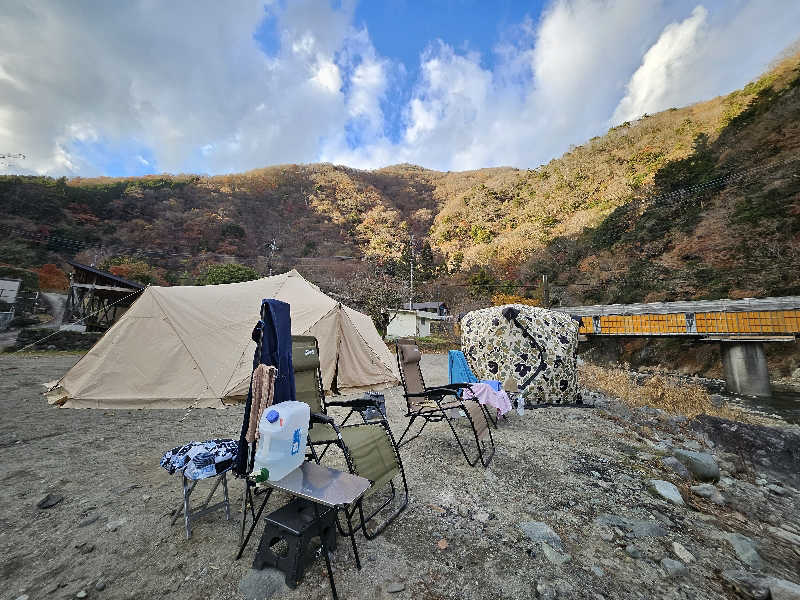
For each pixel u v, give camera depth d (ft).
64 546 7.14
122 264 118.73
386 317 112.06
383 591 6.19
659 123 227.20
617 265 114.93
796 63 122.21
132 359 18.42
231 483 10.39
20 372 30.58
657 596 6.40
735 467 14.01
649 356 81.05
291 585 6.10
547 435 16.29
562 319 23.75
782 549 8.38
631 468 12.77
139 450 12.87
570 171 247.09
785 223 82.74
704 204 109.81
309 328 21.86
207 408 19.10
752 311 54.19
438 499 9.76
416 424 17.66
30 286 100.73
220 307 20.57
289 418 6.95
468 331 24.07
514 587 6.42
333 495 6.29
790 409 39.88
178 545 7.30
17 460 11.60
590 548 7.81
